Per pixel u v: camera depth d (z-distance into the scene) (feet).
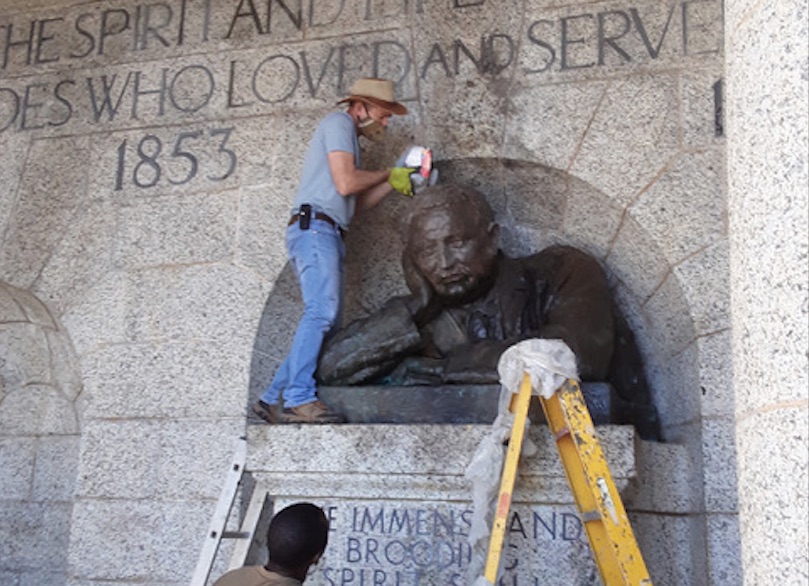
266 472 16.11
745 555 8.40
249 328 19.08
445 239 17.07
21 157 21.38
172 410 19.07
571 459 13.73
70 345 21.38
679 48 18.25
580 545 14.82
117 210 20.43
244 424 18.65
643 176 17.97
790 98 8.29
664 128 18.03
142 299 19.79
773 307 8.14
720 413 16.69
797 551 7.64
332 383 16.88
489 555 12.87
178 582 18.26
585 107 18.53
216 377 19.01
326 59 20.13
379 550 15.64
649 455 16.62
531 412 14.88
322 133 17.79
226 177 19.98
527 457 14.79
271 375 19.34
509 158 18.84
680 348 17.84
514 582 14.92
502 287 17.70
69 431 23.11
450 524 15.46
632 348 18.37
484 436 15.25
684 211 17.63
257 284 19.24
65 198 20.85
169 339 19.43
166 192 20.25
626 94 18.35
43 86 21.68
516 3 19.35
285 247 19.27
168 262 19.84
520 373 13.62
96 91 21.33
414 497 15.67
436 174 18.06
